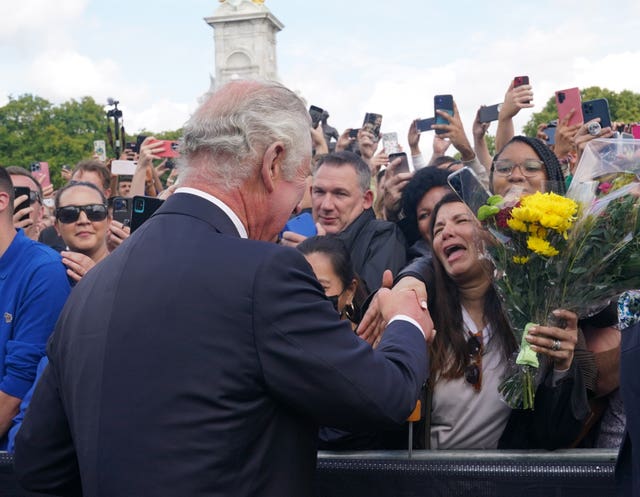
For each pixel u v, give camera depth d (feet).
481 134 20.18
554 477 7.68
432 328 6.82
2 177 11.35
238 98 6.07
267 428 5.64
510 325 8.18
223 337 5.49
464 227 8.69
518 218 7.68
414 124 22.76
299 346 5.48
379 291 7.01
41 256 11.31
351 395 5.50
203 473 5.33
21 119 195.11
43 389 6.34
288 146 6.06
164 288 5.65
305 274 5.78
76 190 13.15
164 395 5.44
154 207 9.73
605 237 7.72
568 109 17.03
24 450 6.35
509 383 8.13
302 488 5.75
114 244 11.79
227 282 5.58
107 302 5.82
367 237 13.73
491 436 8.63
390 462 8.00
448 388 8.64
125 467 5.39
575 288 7.87
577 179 8.06
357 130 24.35
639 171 7.95
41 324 10.98
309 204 16.93
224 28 147.74
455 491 7.85
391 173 19.31
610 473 7.57
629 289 7.83
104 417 5.53
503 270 8.05
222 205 5.99
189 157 6.17
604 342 8.60
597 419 8.98
